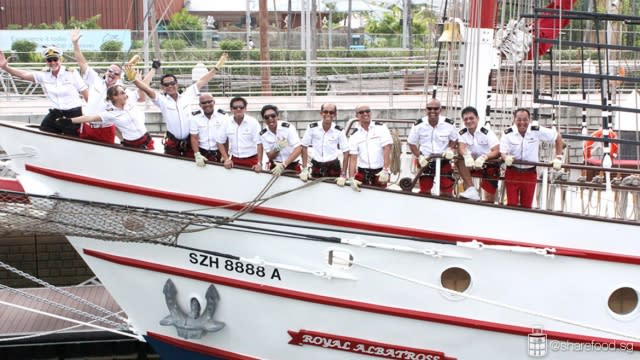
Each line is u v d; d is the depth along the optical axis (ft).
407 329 34.19
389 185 36.27
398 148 36.24
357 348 34.76
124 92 33.88
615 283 33.32
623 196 36.19
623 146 48.93
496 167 34.32
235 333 35.42
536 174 35.37
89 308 45.62
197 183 33.58
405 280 33.55
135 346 44.96
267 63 77.61
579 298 33.50
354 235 33.32
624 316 33.73
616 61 52.60
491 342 34.14
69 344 44.34
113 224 34.22
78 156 33.96
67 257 52.70
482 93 38.63
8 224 34.45
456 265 33.32
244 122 33.99
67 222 34.40
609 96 43.47
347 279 33.73
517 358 34.22
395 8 139.64
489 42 38.52
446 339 34.22
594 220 32.81
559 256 33.01
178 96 34.50
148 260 35.17
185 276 34.91
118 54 88.84
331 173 33.83
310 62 73.26
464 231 33.06
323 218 33.24
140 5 116.16
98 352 44.83
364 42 129.80
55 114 35.27
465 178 34.12
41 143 34.12
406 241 33.17
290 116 66.90
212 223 33.53
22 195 33.68
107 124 34.40
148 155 33.53
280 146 33.99
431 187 34.68
